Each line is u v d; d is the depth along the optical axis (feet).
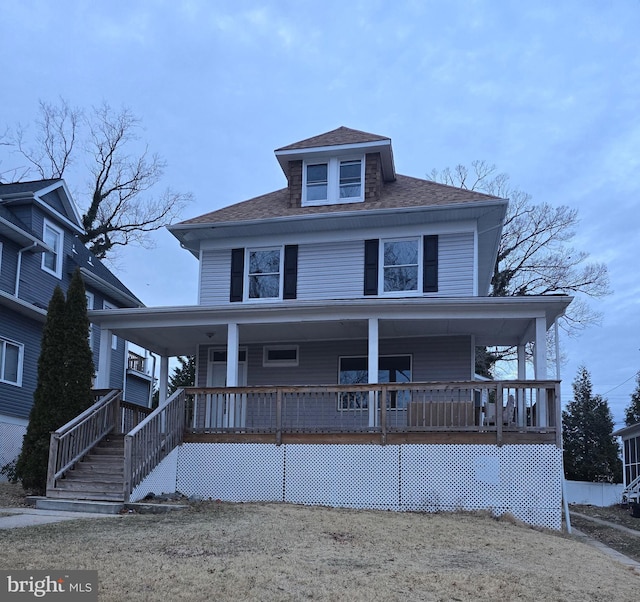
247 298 61.62
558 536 39.70
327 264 60.44
